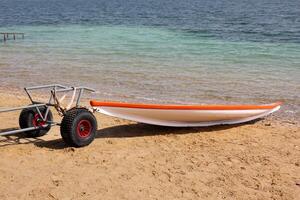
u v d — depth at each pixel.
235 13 58.62
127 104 8.44
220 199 5.84
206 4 89.75
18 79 16.41
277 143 8.40
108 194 5.91
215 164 7.11
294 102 12.45
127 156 7.41
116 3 109.81
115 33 35.50
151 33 34.78
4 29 41.44
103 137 8.53
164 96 13.30
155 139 8.49
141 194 5.93
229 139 8.62
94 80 16.02
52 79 16.36
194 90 14.17
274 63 19.86
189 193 5.99
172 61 20.53
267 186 6.28
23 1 144.12
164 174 6.63
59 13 68.75
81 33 36.25
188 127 9.41
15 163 6.93
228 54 22.84
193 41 28.92
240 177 6.59
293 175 6.71
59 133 8.68
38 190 5.98
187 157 7.43
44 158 7.17
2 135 7.73
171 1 113.75
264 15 53.62
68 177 6.44
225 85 14.95
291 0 103.06
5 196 5.79
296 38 30.03
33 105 7.75
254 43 27.64
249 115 9.91
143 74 17.17
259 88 14.45
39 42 29.94
